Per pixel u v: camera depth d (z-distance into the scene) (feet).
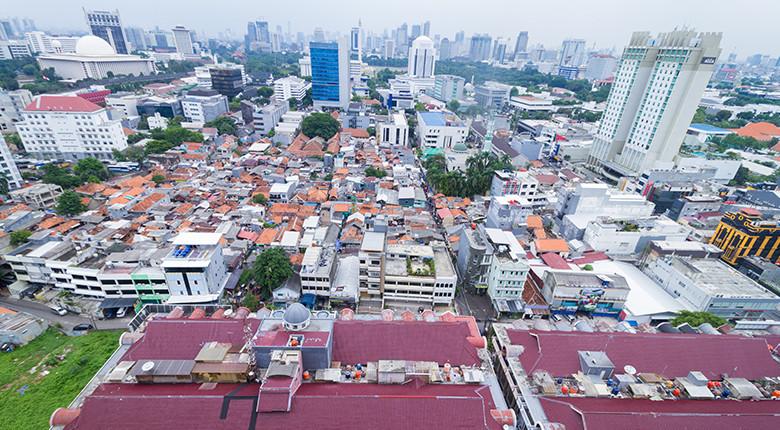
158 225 312.09
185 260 224.94
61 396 182.19
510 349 172.14
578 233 315.99
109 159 477.77
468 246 260.01
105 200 366.02
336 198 381.19
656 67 449.06
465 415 136.56
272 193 374.84
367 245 238.89
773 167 517.96
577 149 575.79
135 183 393.91
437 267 248.11
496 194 390.83
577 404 148.46
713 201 363.76
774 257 285.64
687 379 164.45
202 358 151.64
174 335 167.63
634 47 472.44
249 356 154.20
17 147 480.64
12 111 553.64
